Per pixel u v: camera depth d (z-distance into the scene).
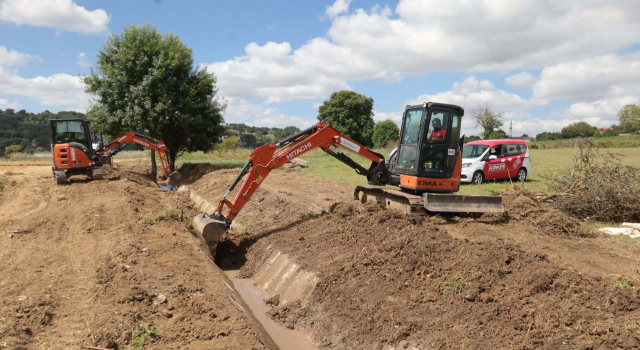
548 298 4.87
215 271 7.43
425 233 7.06
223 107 24.80
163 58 21.81
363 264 6.58
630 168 10.13
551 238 8.06
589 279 5.12
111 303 5.63
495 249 5.96
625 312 4.49
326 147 9.30
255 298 7.42
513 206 9.85
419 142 8.84
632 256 6.91
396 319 5.20
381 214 8.39
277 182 16.94
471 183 15.43
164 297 5.89
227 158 36.34
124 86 21.86
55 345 4.54
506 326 4.54
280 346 5.69
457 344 4.49
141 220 10.24
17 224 10.24
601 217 9.77
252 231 10.45
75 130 17.69
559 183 10.88
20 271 6.85
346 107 60.16
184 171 24.92
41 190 15.33
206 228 8.74
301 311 6.41
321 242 8.07
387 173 9.75
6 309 5.25
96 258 7.52
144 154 45.25
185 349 4.64
